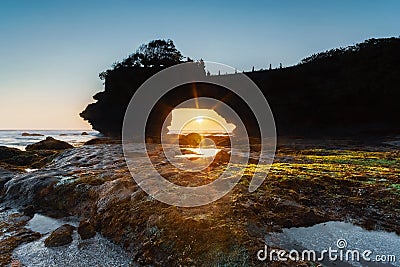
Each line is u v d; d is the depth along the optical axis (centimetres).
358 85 4756
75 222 685
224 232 445
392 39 5169
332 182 730
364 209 582
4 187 967
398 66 4734
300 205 584
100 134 6625
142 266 458
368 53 5022
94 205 694
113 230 573
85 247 539
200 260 416
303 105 5000
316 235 475
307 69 5562
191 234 457
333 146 2405
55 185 827
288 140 3291
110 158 1327
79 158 1387
